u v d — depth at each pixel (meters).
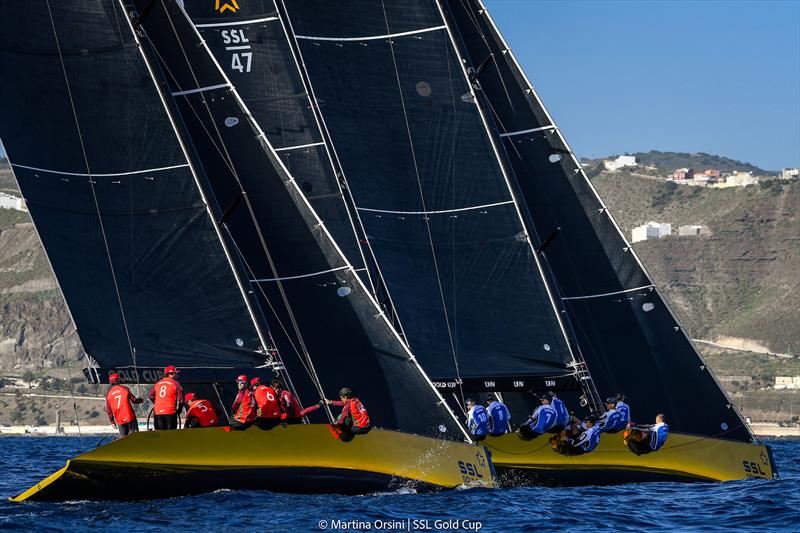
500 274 70.94
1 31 54.84
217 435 54.06
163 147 56.25
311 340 61.47
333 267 61.47
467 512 53.09
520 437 67.25
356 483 56.44
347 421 57.00
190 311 56.53
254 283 62.12
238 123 62.28
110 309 56.16
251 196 62.09
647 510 56.59
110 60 56.06
